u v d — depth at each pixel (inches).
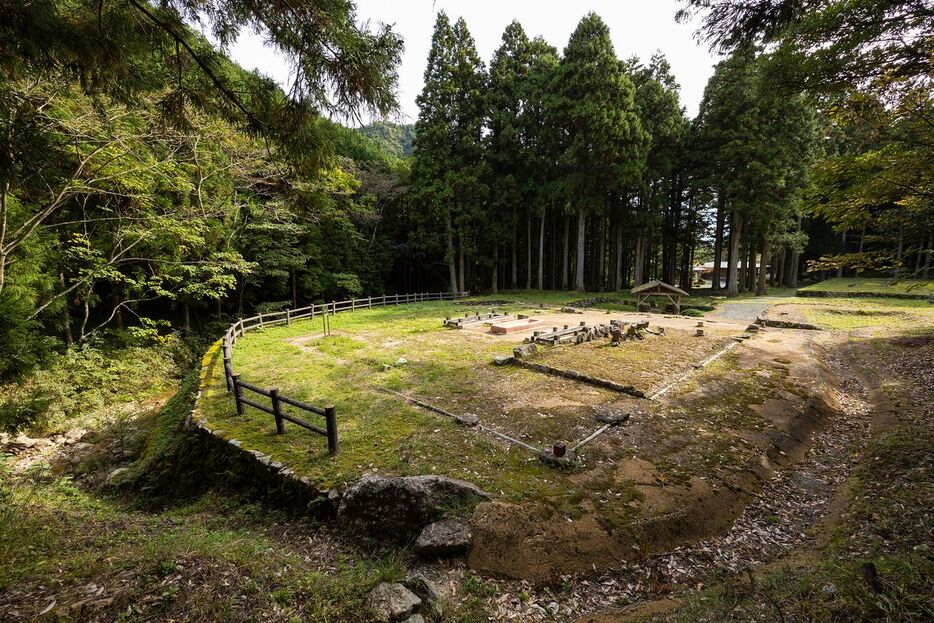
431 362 413.4
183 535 168.6
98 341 518.6
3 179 137.4
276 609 112.9
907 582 97.2
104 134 362.9
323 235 914.1
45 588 113.6
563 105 960.9
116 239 472.1
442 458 217.9
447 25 990.4
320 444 235.6
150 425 362.0
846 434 269.7
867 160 242.7
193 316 791.7
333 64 120.8
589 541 157.9
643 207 1112.2
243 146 522.3
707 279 2107.5
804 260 1376.7
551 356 423.2
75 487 262.8
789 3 153.4
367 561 158.4
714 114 960.9
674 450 230.5
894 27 183.0
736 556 158.1
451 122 1015.6
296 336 555.2
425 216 1057.5
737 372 374.9
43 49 111.1
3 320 199.0
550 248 1334.9
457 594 137.1
